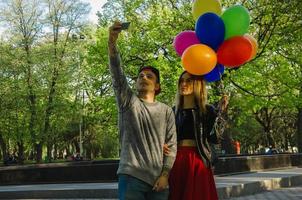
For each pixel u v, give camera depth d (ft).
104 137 170.71
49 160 137.69
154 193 13.82
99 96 106.42
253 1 81.20
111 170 50.08
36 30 129.80
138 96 14.56
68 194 41.50
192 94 15.85
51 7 130.72
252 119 171.83
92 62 93.66
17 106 127.24
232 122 122.11
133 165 13.47
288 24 77.05
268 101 90.99
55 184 49.52
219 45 17.80
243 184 40.73
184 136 15.61
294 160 69.21
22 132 129.90
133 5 89.10
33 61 125.70
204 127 15.53
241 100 94.43
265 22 80.48
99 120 123.65
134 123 13.69
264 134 180.14
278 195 40.34
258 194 41.55
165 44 84.43
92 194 40.81
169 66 81.15
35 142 129.49
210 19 17.31
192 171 15.25
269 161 62.85
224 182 43.06
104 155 178.50
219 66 18.15
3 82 127.13
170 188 15.37
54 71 127.34
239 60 17.61
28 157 184.75
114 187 41.81
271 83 92.94
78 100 131.34
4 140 148.56
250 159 58.85
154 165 13.61
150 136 13.71
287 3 75.00
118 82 13.80
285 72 88.84
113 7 96.17
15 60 125.08
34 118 127.13
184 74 16.02
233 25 17.52
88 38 129.29
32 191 42.63
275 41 81.00
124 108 13.78
